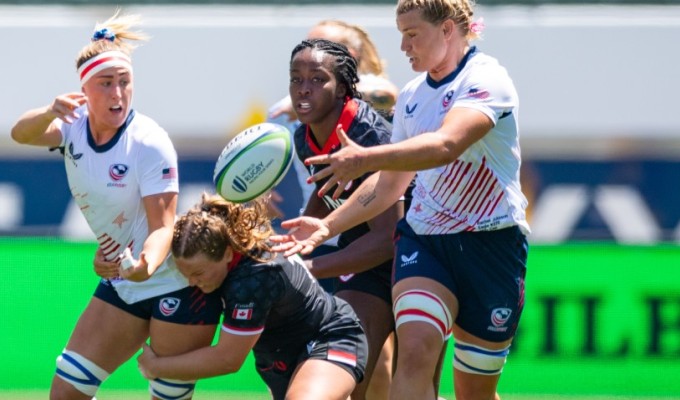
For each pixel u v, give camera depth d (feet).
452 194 51.06
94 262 51.98
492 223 50.96
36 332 81.15
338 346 50.06
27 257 81.56
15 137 50.39
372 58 68.54
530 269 81.46
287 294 48.93
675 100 92.53
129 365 80.94
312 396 47.52
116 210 50.72
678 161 92.48
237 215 49.11
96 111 49.01
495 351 53.11
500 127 49.39
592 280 81.30
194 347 51.34
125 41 50.85
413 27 48.88
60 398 51.49
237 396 78.69
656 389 80.53
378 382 58.49
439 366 56.95
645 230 92.48
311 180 42.98
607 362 80.89
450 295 50.88
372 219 55.11
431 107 50.39
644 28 92.68
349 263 54.13
